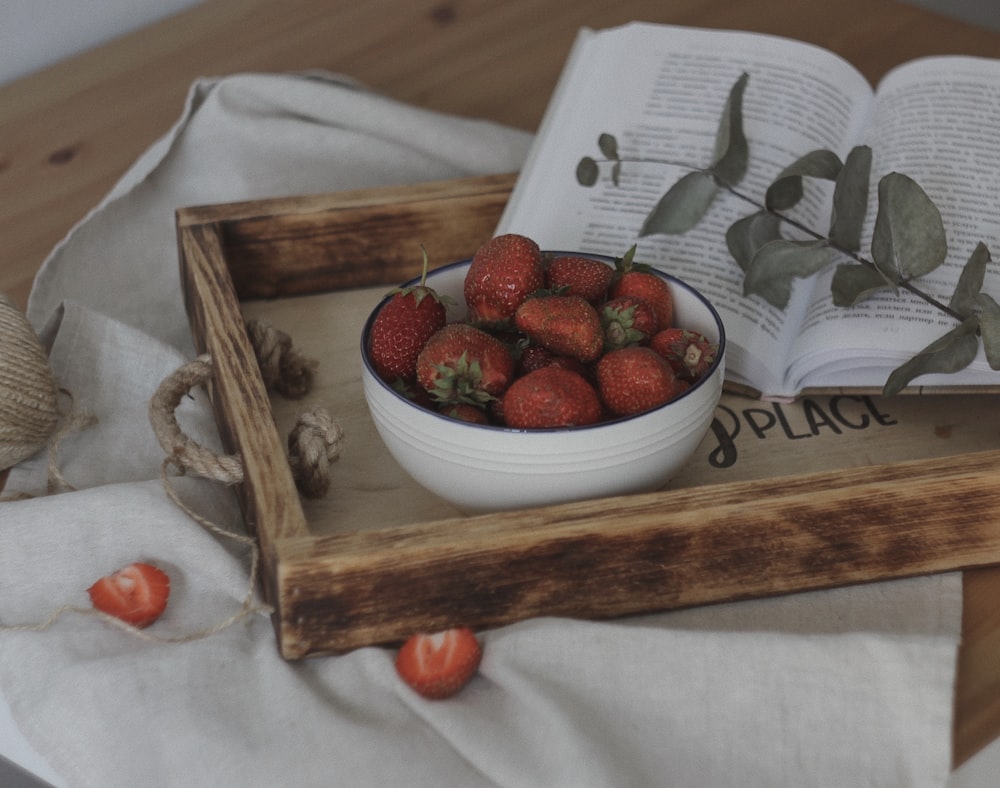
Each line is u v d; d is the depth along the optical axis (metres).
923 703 0.72
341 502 0.84
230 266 0.97
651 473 0.77
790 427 0.88
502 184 0.99
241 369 0.84
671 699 0.73
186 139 1.07
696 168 0.96
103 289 1.04
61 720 0.74
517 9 1.33
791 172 0.87
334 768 0.71
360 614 0.75
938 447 0.87
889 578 0.79
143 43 1.31
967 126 0.96
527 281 0.80
